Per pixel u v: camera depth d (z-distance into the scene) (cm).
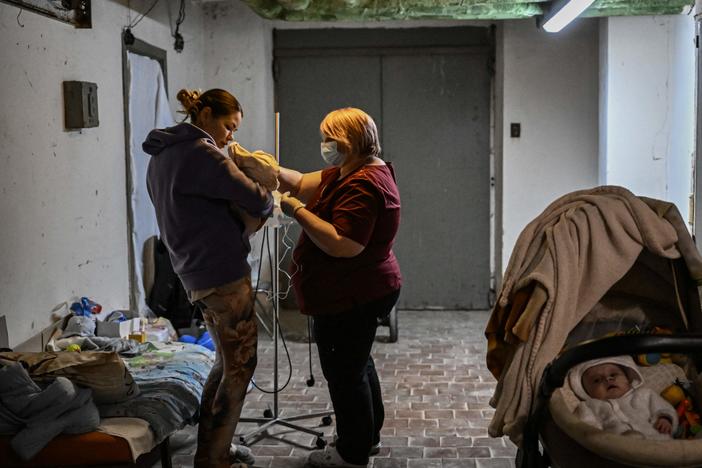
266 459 448
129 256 595
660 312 366
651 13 678
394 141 830
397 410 533
